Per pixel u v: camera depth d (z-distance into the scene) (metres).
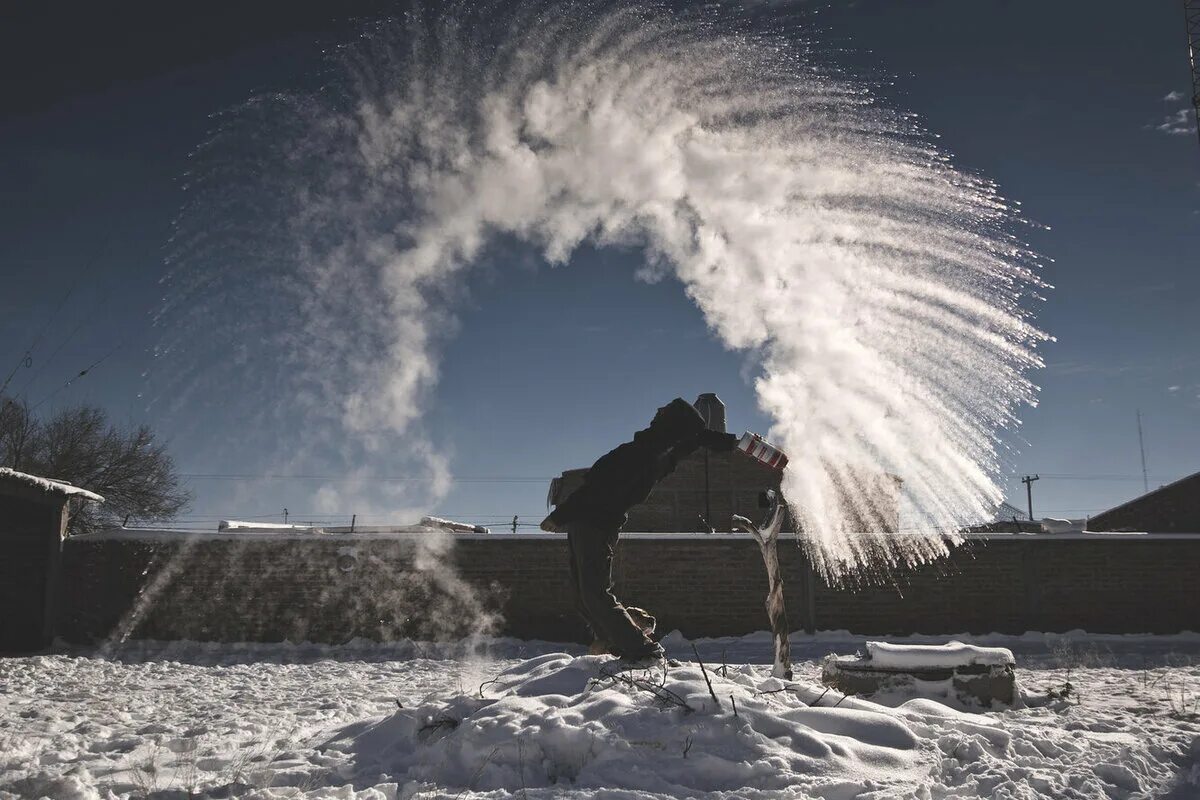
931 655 7.37
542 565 17.69
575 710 4.54
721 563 18.06
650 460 5.71
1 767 4.90
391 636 17.23
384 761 4.68
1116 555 18.61
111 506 31.41
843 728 4.65
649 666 5.14
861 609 18.16
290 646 16.81
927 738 4.73
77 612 16.73
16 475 16.50
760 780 3.97
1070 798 4.00
